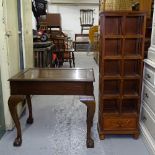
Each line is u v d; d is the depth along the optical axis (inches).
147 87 87.4
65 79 79.0
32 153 83.0
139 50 88.4
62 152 83.7
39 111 123.3
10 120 97.3
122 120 91.3
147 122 88.2
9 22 92.6
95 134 97.3
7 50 90.8
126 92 93.0
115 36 83.8
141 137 93.0
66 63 273.3
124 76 88.1
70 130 101.0
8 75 92.4
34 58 166.1
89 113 81.8
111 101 98.0
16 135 95.0
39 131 99.8
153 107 81.1
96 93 151.8
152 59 83.3
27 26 127.6
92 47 337.1
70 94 80.4
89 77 82.0
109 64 92.8
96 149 85.6
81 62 279.3
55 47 236.4
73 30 440.1
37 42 172.2
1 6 85.4
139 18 85.9
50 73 90.2
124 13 82.4
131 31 88.4
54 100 142.7
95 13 432.5
